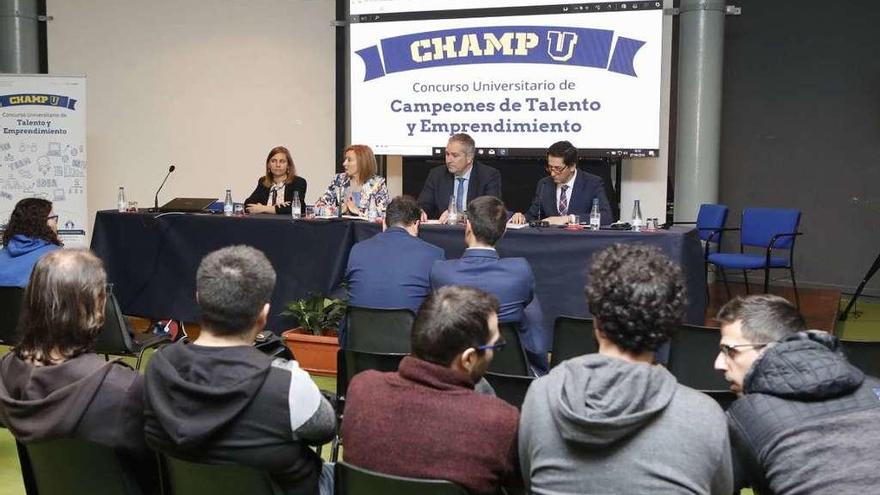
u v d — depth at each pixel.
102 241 4.94
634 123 6.03
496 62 6.30
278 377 1.59
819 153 7.14
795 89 7.23
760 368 1.46
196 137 7.35
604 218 4.53
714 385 2.58
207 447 1.57
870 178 6.86
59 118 6.84
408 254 3.20
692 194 6.48
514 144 6.33
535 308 2.75
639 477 1.25
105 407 1.70
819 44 7.05
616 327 1.38
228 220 4.60
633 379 1.29
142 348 3.48
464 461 1.46
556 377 1.37
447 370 1.54
